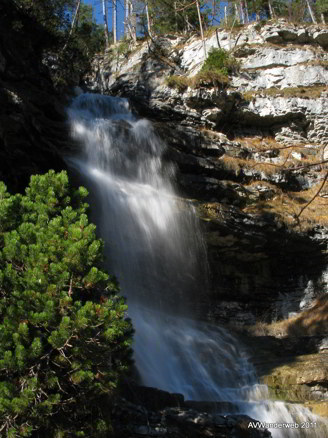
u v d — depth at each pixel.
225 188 20.56
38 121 16.55
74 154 17.94
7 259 7.32
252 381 14.23
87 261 7.09
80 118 19.73
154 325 16.31
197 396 13.25
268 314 20.16
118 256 16.84
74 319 6.64
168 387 13.42
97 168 18.39
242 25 29.66
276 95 25.48
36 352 6.57
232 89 25.22
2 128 13.57
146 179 19.69
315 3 40.00
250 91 26.02
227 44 28.58
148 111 24.25
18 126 14.09
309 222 20.72
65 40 24.39
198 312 18.97
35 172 14.21
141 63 28.39
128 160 19.44
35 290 6.87
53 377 6.76
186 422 9.30
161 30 33.81
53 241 7.23
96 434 7.31
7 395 6.38
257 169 22.19
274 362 15.07
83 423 7.34
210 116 24.20
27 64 19.62
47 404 6.62
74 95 25.25
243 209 20.53
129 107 23.70
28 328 6.68
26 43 20.55
